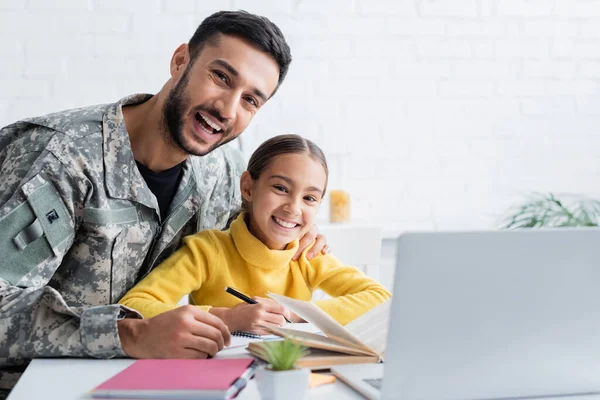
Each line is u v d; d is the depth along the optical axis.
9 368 1.18
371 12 2.78
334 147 2.77
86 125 1.35
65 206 1.26
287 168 1.55
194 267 1.50
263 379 0.77
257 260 1.56
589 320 0.81
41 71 2.55
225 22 1.33
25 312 1.08
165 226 1.48
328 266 1.66
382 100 2.80
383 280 2.73
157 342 1.03
